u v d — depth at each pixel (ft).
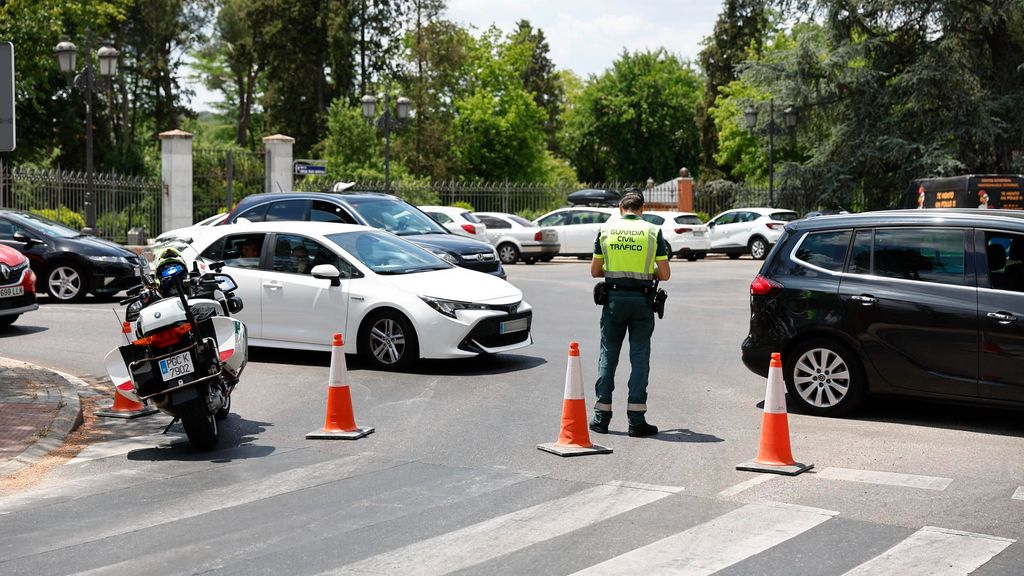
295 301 38.45
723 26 252.62
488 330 36.70
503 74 244.83
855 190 145.38
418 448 25.53
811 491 21.18
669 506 20.04
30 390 32.40
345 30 200.34
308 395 33.14
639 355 26.86
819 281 29.63
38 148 179.63
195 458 24.95
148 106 215.10
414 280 37.42
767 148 150.61
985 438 26.50
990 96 133.49
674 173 297.12
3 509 20.49
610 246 26.94
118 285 58.90
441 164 213.05
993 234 27.66
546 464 23.68
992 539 17.81
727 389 33.86
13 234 58.85
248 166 138.92
